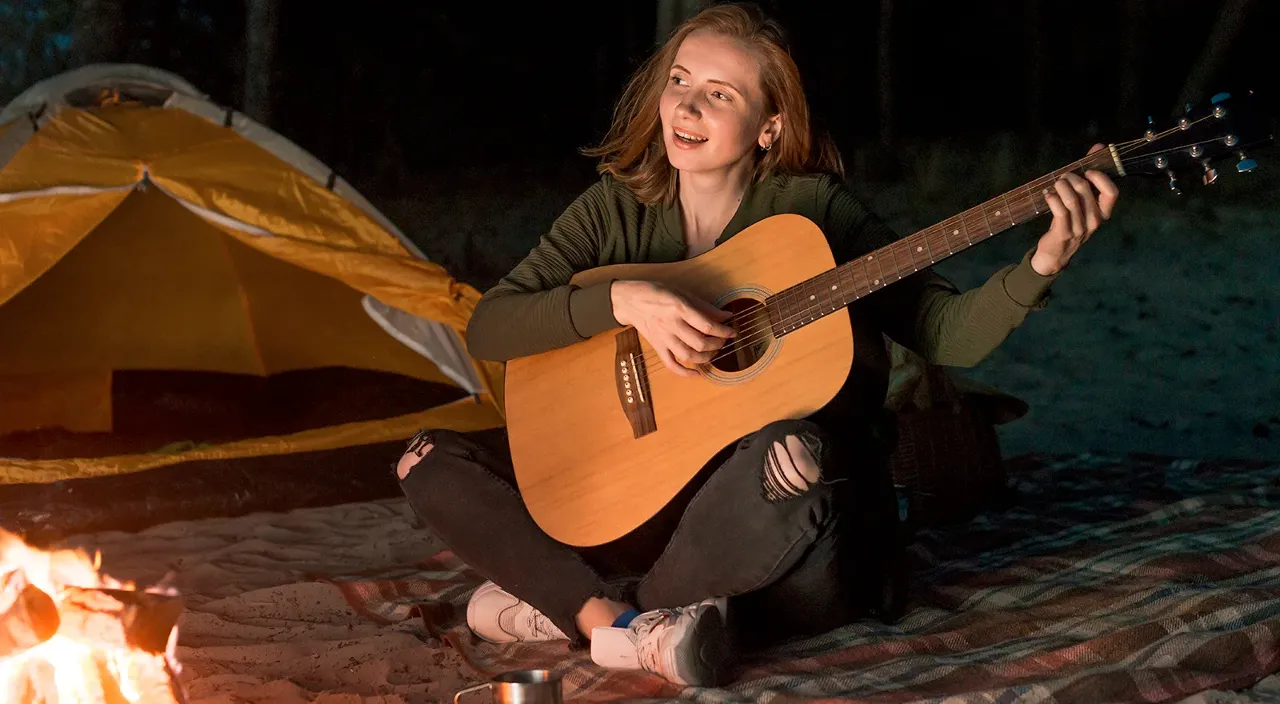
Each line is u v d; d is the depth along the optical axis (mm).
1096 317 7746
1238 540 3016
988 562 3098
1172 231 9641
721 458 2393
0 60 13219
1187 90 11711
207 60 13789
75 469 4215
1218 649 2260
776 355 2398
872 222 2627
